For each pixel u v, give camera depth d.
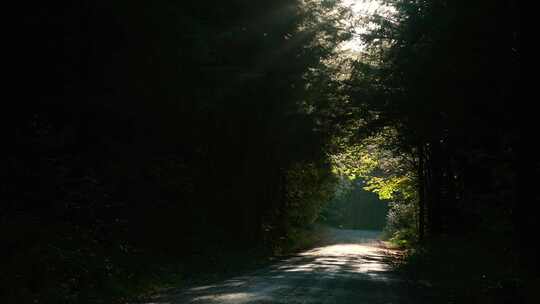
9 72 16.41
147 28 17.42
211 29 21.41
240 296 13.81
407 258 32.06
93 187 18.88
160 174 24.45
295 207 51.94
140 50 18.03
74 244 15.87
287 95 31.12
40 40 16.36
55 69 17.20
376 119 26.70
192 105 21.38
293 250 46.09
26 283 12.46
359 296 14.70
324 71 32.53
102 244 17.78
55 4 15.81
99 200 19.08
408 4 19.48
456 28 16.55
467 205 27.52
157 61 18.59
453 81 17.80
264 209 37.75
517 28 15.77
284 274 21.20
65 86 17.75
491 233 24.11
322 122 33.84
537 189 17.67
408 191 47.69
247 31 25.30
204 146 27.80
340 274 21.75
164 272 18.52
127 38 17.55
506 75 16.48
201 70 21.02
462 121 19.09
